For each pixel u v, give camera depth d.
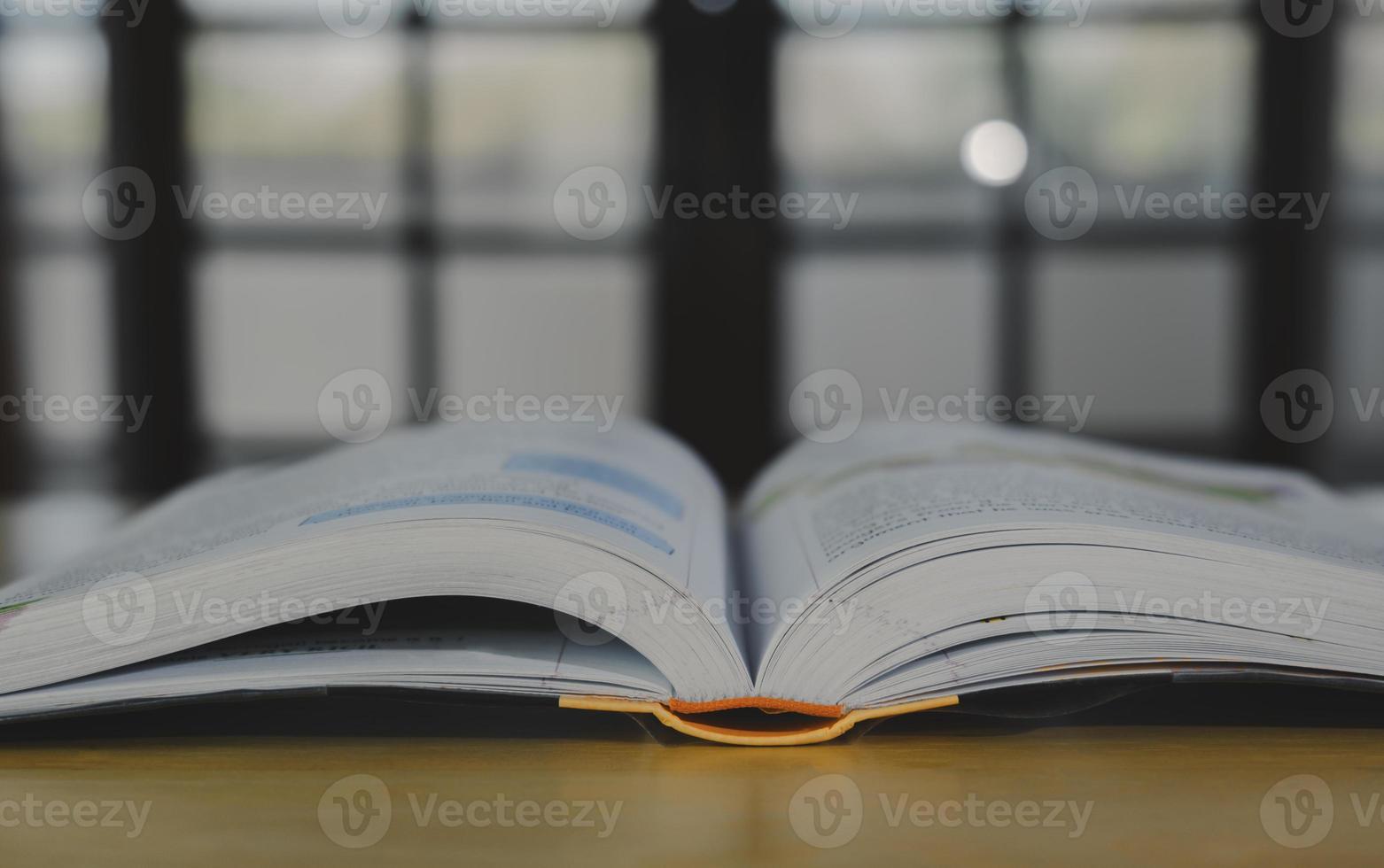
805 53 2.53
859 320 2.61
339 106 2.52
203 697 0.32
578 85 2.54
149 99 2.50
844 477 0.48
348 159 2.54
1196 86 2.51
